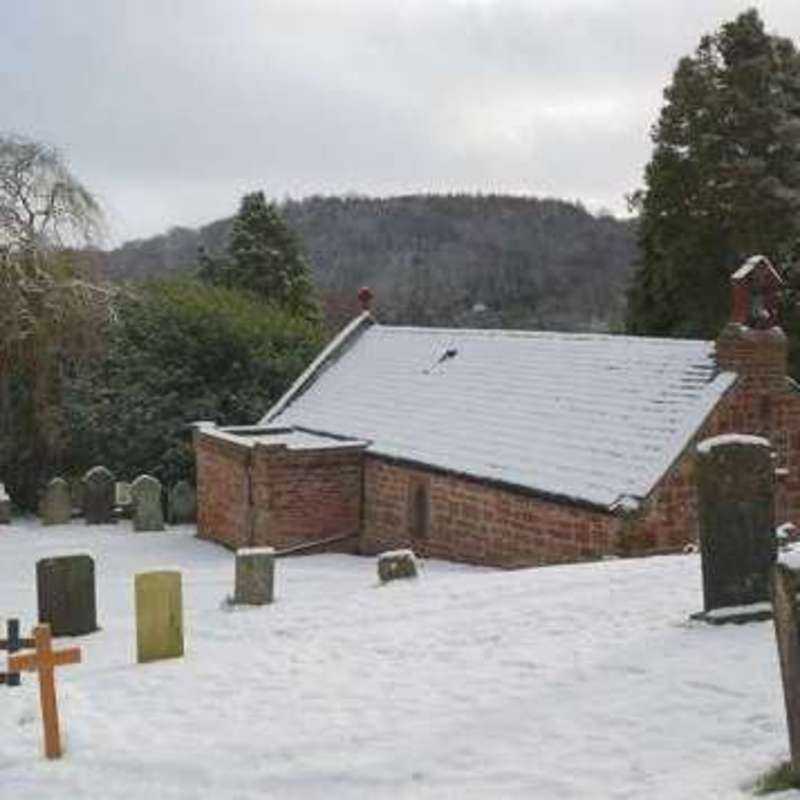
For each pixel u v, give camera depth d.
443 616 16.05
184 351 42.50
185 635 17.14
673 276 47.09
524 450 25.98
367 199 128.75
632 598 15.56
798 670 8.52
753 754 9.35
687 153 47.19
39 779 10.96
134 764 11.10
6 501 36.75
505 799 9.20
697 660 12.07
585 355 28.64
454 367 32.28
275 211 71.38
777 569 8.65
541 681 12.25
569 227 118.31
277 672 14.17
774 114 46.78
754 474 13.59
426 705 11.97
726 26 47.81
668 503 22.58
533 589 17.02
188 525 37.34
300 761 10.67
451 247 119.31
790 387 24.55
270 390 42.78
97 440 41.78
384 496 30.16
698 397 23.98
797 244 45.81
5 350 39.56
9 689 14.12
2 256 38.69
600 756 9.84
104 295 41.06
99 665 15.63
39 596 18.19
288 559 29.45
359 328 38.53
